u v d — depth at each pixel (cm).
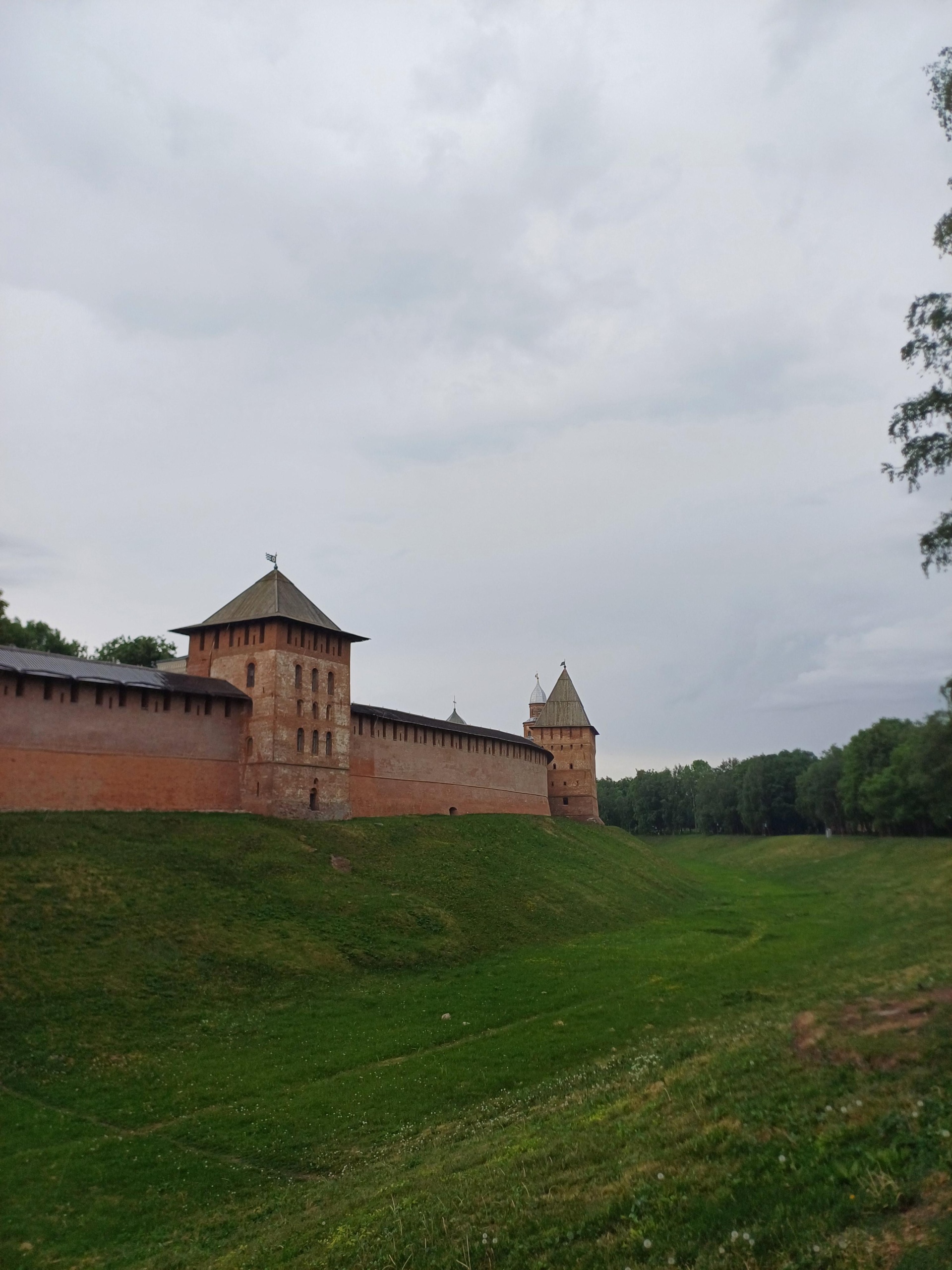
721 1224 1159
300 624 5600
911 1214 1044
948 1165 1113
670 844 15538
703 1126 1516
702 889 8062
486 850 6294
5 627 6606
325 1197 1838
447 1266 1272
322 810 5594
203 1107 2492
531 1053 2891
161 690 4872
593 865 7119
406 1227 1460
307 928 4078
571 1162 1552
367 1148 2184
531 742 9162
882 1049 1622
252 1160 2173
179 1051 2881
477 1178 1614
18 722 4275
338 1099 2523
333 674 5856
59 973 3170
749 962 4266
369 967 3909
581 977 3984
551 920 5222
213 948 3644
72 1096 2525
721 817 15238
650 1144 1510
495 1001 3566
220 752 5231
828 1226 1076
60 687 4478
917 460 2150
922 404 2120
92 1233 1858
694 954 4525
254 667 5466
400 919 4491
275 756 5291
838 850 10688
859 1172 1173
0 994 2966
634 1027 3142
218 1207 1950
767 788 14150
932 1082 1412
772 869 10662
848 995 2527
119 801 4634
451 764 7500
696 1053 2211
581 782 10456
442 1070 2745
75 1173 2094
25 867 3756
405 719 6906
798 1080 1608
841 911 6172
